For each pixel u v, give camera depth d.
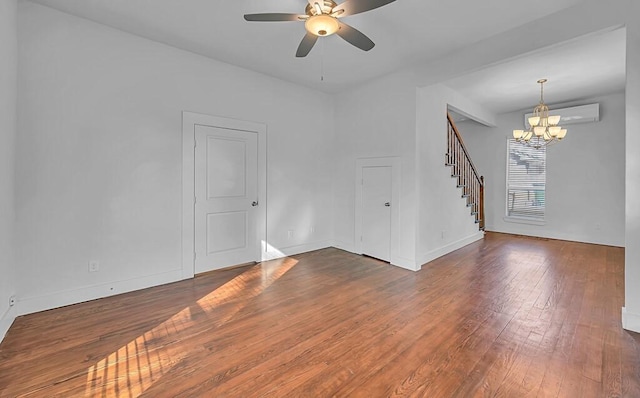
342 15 2.12
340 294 3.16
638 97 2.29
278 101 4.47
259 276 3.72
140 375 1.84
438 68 3.64
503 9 2.62
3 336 2.22
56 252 2.74
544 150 6.11
